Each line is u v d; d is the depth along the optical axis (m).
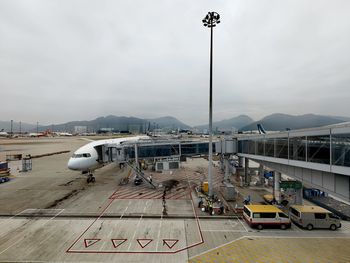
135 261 20.38
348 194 21.22
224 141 47.25
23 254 21.45
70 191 44.44
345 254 21.62
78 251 22.02
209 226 27.91
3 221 29.42
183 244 23.47
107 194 42.22
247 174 49.84
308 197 40.97
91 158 48.97
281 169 32.91
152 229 27.02
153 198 39.72
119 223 28.78
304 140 25.88
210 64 38.56
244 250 22.25
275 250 22.30
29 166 70.75
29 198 39.66
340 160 20.62
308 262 20.20
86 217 30.81
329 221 27.11
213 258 20.84
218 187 47.59
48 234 25.67
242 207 32.91
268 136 34.75
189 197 40.41
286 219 27.19
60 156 105.75
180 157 53.03
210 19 37.72
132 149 51.59
